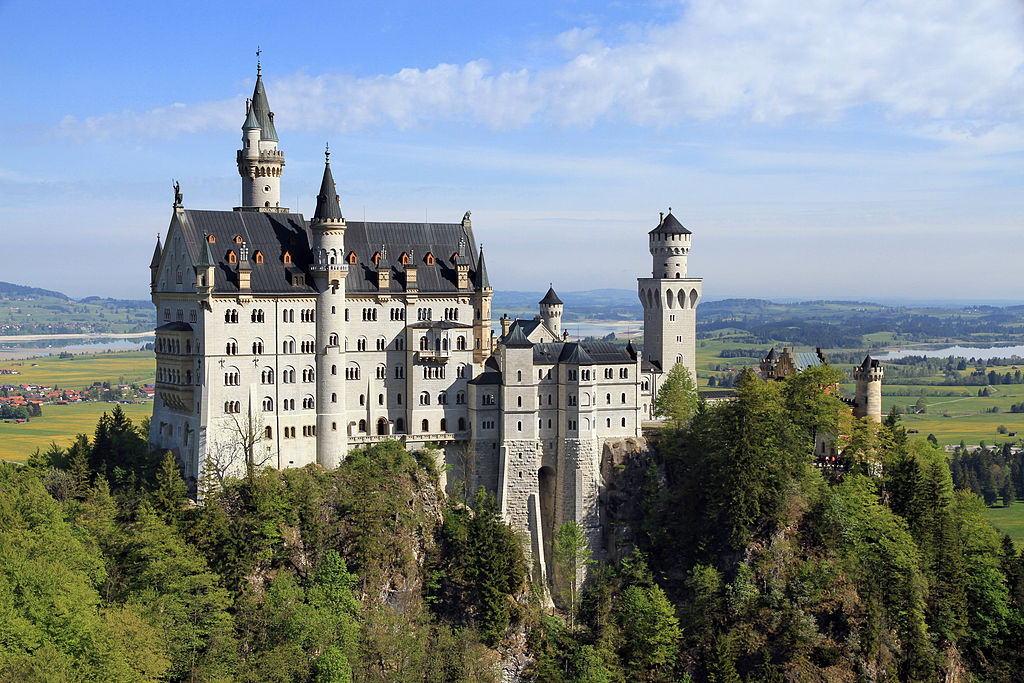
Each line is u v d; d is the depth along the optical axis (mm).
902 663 173000
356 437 183250
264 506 162375
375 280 186375
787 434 187625
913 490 190500
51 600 122812
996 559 192875
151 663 125938
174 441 178000
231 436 171875
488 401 190875
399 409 189375
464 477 190750
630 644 172250
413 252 192750
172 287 178875
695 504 188000
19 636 116062
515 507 190500
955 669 178500
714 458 184500
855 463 199125
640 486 194875
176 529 154500
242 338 172375
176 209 175625
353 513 168000
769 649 169875
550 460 193125
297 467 177875
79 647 121000
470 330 192000
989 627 183625
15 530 134125
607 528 193750
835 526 180500
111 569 146250
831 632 172500
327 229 177250
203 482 164500
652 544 189750
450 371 190750
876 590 176625
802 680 165750
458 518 178000
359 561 165125
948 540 187875
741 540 177625
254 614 151000
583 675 163250
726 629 172625
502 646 169375
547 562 194500
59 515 144250
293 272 178000
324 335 178875
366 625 157250
